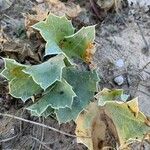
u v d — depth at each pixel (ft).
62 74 0.92
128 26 1.12
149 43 1.10
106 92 0.89
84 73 0.93
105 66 1.06
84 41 0.92
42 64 0.88
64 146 0.95
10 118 0.97
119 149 0.90
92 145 0.90
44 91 0.88
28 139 0.96
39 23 0.89
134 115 0.87
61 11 1.10
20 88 0.89
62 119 0.88
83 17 1.11
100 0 1.11
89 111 0.91
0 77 1.00
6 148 0.95
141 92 1.03
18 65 0.88
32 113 0.90
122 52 1.08
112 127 0.90
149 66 1.07
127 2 1.15
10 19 1.10
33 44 1.04
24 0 1.14
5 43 1.02
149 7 1.15
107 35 1.11
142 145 0.95
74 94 0.86
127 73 1.05
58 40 0.91
